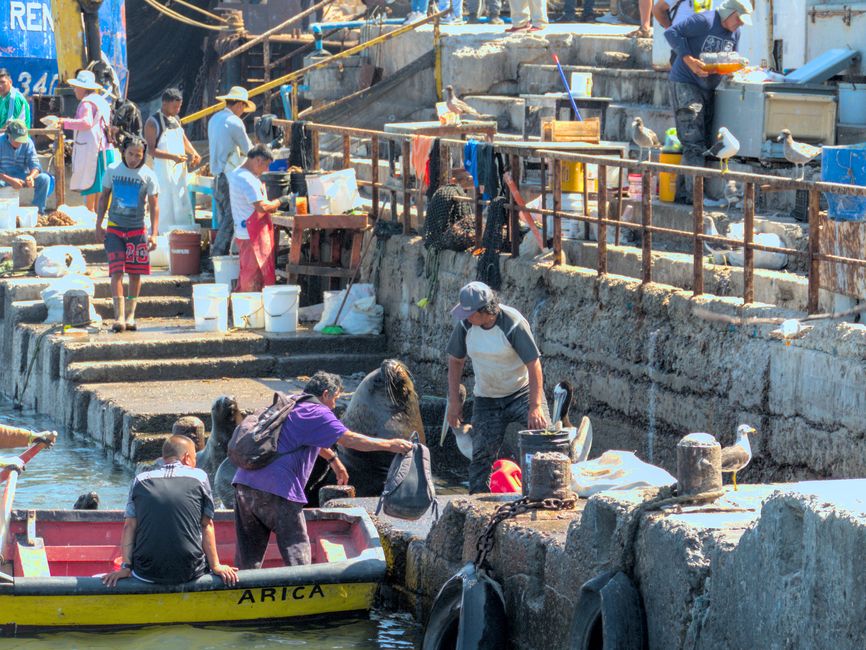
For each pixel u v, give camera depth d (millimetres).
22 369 58844
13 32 92562
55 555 33719
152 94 107938
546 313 46031
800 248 42594
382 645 31141
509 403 38812
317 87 80562
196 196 70250
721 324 37844
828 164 39312
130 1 103375
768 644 21219
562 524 28531
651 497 25703
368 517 34531
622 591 24312
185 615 31781
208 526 31844
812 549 20172
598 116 60594
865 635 18969
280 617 32375
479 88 71812
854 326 33344
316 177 59562
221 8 101062
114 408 49500
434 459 47875
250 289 59031
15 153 69125
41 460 49406
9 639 31078
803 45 53688
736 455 26641
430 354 53469
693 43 49562
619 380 42219
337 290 60281
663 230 41000
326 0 87312
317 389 33531
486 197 50562
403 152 56531
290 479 32594
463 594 27922
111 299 60062
